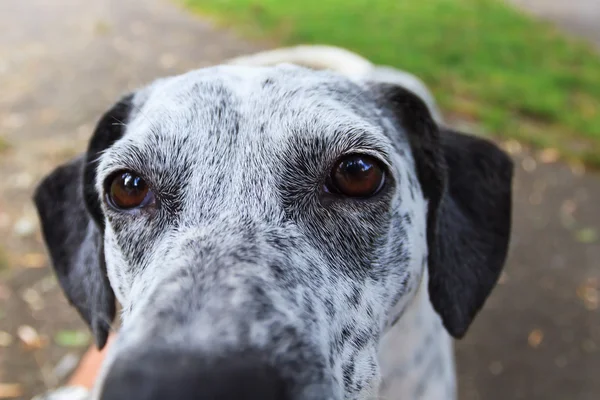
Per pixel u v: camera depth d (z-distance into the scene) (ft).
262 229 0.56
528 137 2.28
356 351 0.57
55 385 1.29
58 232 0.90
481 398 1.33
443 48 3.14
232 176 0.59
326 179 0.59
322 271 0.56
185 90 0.66
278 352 0.43
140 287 0.54
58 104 2.39
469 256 0.81
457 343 1.45
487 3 4.31
